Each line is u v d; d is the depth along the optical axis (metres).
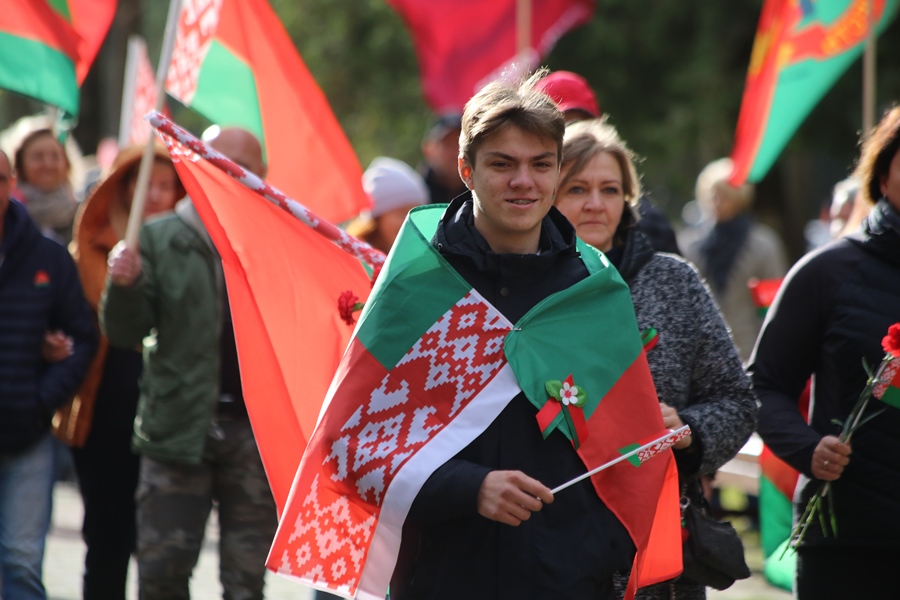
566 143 11.37
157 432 14.49
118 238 17.30
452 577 8.95
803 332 11.87
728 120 45.62
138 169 17.25
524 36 24.41
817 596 11.73
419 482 8.81
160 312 14.62
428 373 9.10
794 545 11.70
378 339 9.14
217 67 15.47
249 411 11.29
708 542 10.87
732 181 19.12
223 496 14.91
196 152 11.68
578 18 26.94
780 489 14.15
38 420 15.12
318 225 11.62
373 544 9.05
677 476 10.05
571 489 9.08
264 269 11.64
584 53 46.12
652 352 10.94
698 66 44.28
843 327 11.57
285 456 11.25
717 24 44.62
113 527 16.33
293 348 11.52
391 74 51.97
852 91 43.50
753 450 16.88
